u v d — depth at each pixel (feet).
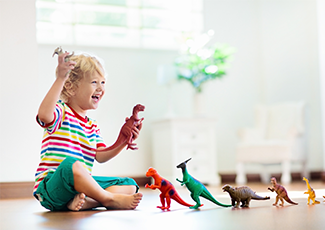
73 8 13.66
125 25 14.28
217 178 12.57
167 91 14.38
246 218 3.93
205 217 4.09
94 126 5.75
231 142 15.15
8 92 8.98
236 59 15.38
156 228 3.47
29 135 9.06
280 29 15.56
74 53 5.55
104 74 5.52
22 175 8.96
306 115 13.42
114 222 3.89
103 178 5.46
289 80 15.53
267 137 14.08
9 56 9.02
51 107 4.75
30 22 9.17
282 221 3.70
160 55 14.42
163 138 12.75
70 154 5.23
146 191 10.11
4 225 4.05
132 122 5.50
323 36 12.75
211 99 15.03
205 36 13.37
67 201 5.04
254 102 15.47
